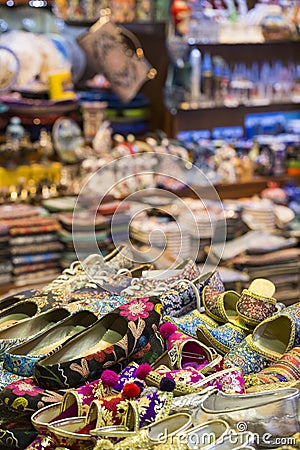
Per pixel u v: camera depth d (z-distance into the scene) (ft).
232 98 13.35
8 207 10.98
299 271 11.86
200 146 13.07
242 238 11.91
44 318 4.58
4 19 11.43
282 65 15.02
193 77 12.90
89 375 3.90
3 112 11.51
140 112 12.96
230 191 13.26
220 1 13.28
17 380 3.99
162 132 13.34
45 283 10.73
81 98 12.38
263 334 4.57
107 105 12.64
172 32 12.62
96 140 12.16
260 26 13.39
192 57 12.90
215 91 13.19
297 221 13.04
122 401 3.57
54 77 11.14
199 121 13.96
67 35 12.22
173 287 4.83
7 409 3.81
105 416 3.50
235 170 13.34
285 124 15.15
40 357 4.07
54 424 3.55
